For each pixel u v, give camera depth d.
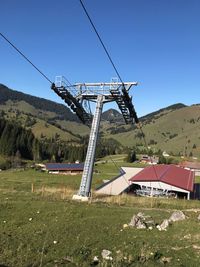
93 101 42.19
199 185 93.12
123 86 39.69
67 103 40.69
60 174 140.25
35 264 16.34
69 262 16.97
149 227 24.08
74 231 23.06
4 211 28.64
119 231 23.19
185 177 77.19
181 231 22.91
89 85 41.44
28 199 35.00
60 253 18.47
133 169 94.75
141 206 36.06
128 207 34.28
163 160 199.12
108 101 41.44
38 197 37.12
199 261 17.30
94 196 41.91
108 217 27.52
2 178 107.62
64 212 28.73
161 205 37.44
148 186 68.69
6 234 22.25
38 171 149.25
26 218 26.83
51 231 23.05
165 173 75.69
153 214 29.95
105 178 113.94
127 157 198.00
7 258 17.36
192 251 18.78
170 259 17.39
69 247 19.52
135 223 24.47
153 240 20.84
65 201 34.84
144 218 27.12
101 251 18.78
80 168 155.38
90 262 16.95
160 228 23.75
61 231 23.02
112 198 39.44
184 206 38.22
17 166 166.00
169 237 21.59
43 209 29.70
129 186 70.69
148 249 18.78
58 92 38.53
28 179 106.88
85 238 21.36
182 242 20.47
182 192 66.31
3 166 159.38
